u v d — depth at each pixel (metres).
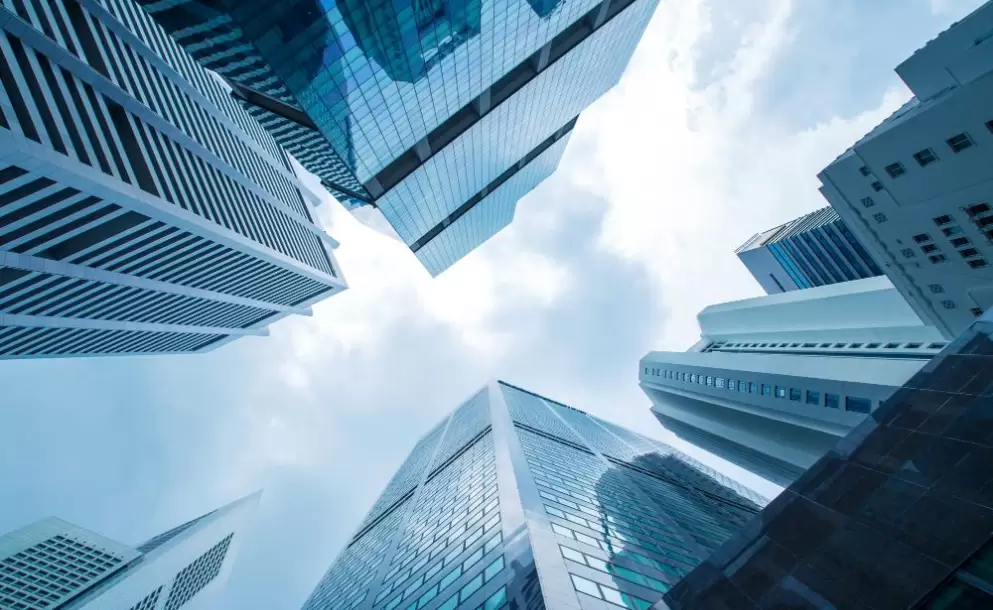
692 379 100.19
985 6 38.22
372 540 61.28
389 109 54.09
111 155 50.56
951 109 39.22
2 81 39.66
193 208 64.81
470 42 51.12
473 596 23.70
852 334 77.12
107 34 58.78
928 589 13.14
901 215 48.38
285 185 117.12
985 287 45.84
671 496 61.84
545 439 69.50
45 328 72.06
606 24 71.75
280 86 44.38
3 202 43.19
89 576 110.38
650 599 23.84
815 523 16.94
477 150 79.75
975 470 14.98
